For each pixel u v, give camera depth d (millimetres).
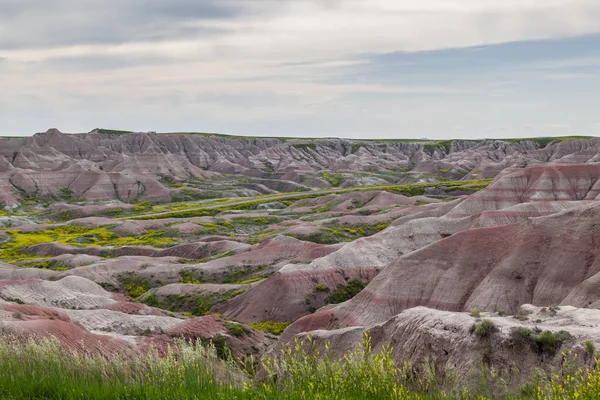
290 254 92375
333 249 87875
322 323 58375
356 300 61938
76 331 36844
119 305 63562
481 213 91875
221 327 54219
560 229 59344
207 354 11031
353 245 84000
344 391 9281
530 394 9852
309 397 8859
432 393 9766
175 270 89688
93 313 53219
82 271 88062
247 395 9305
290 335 56812
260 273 87188
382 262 81750
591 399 8633
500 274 57312
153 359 11133
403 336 29438
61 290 65750
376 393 9328
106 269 90312
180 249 107812
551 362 20375
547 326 22984
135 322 52594
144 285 86375
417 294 60125
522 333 21797
